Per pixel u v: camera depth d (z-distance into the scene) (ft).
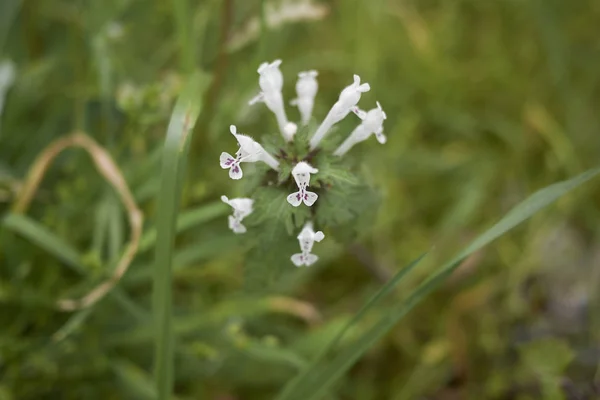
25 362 1.19
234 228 0.99
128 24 1.36
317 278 1.41
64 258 1.18
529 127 1.53
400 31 1.67
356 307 1.36
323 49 1.63
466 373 1.31
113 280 1.14
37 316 1.22
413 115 1.53
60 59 1.41
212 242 1.22
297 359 1.16
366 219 1.06
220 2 1.43
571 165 1.48
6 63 1.32
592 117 1.59
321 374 1.05
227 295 1.31
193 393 1.27
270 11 1.31
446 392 1.31
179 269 1.28
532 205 0.98
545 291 1.34
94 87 1.32
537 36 1.66
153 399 1.17
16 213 1.19
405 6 1.69
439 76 1.60
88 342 1.20
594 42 1.69
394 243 1.45
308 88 1.03
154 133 1.38
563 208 1.43
